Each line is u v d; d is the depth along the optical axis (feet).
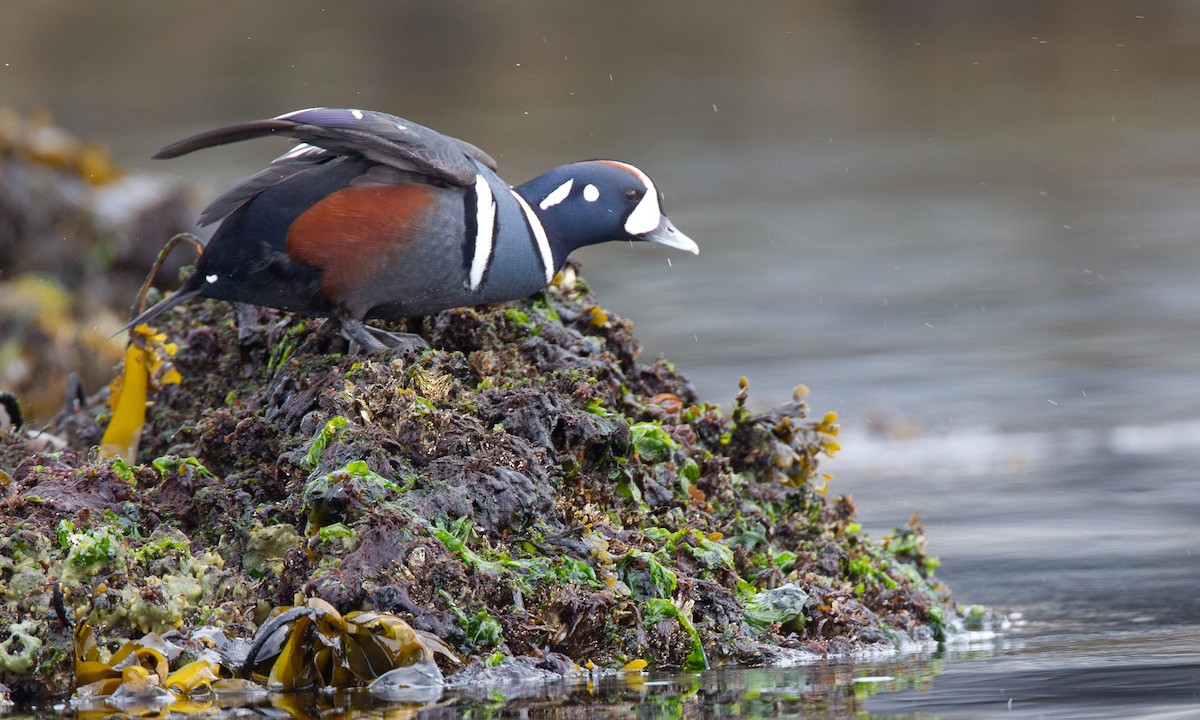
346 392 28.71
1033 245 96.58
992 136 136.46
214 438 30.53
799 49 183.52
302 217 30.83
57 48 182.80
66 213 72.69
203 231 75.31
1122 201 108.06
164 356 35.27
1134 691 25.49
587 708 24.18
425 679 25.22
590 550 28.07
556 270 34.14
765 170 123.65
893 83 163.22
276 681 25.11
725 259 94.68
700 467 33.53
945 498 49.98
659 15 201.05
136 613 25.76
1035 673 27.37
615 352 35.94
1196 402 63.46
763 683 26.35
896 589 33.96
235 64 174.91
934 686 26.17
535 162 126.00
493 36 190.80
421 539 26.21
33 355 65.57
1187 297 82.28
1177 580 37.86
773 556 32.83
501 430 28.94
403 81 165.27
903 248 97.09
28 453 34.09
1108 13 193.26
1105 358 71.67
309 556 26.45
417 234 31.19
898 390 67.46
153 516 28.45
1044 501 48.78
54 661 25.04
